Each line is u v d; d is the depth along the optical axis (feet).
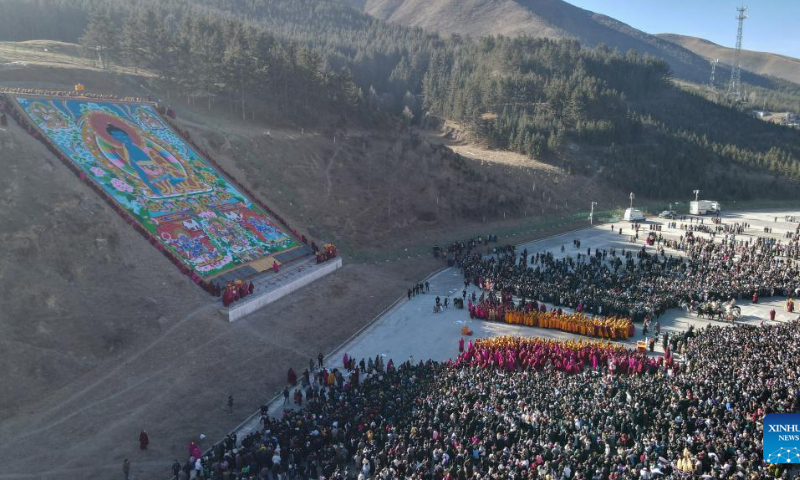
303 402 143.02
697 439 99.96
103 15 329.72
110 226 179.42
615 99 506.07
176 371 147.23
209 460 109.29
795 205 420.36
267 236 226.38
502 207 335.88
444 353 171.94
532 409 115.24
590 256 268.82
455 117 490.90
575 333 183.11
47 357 137.39
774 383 119.03
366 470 99.19
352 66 597.93
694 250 266.16
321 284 214.07
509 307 196.95
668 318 193.98
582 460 97.09
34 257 156.35
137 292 166.20
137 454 118.21
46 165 185.78
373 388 133.59
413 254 267.18
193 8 630.33
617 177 417.08
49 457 114.01
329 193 282.56
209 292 179.42
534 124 452.76
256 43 340.80
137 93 287.89
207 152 252.42
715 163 472.44
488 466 97.40
